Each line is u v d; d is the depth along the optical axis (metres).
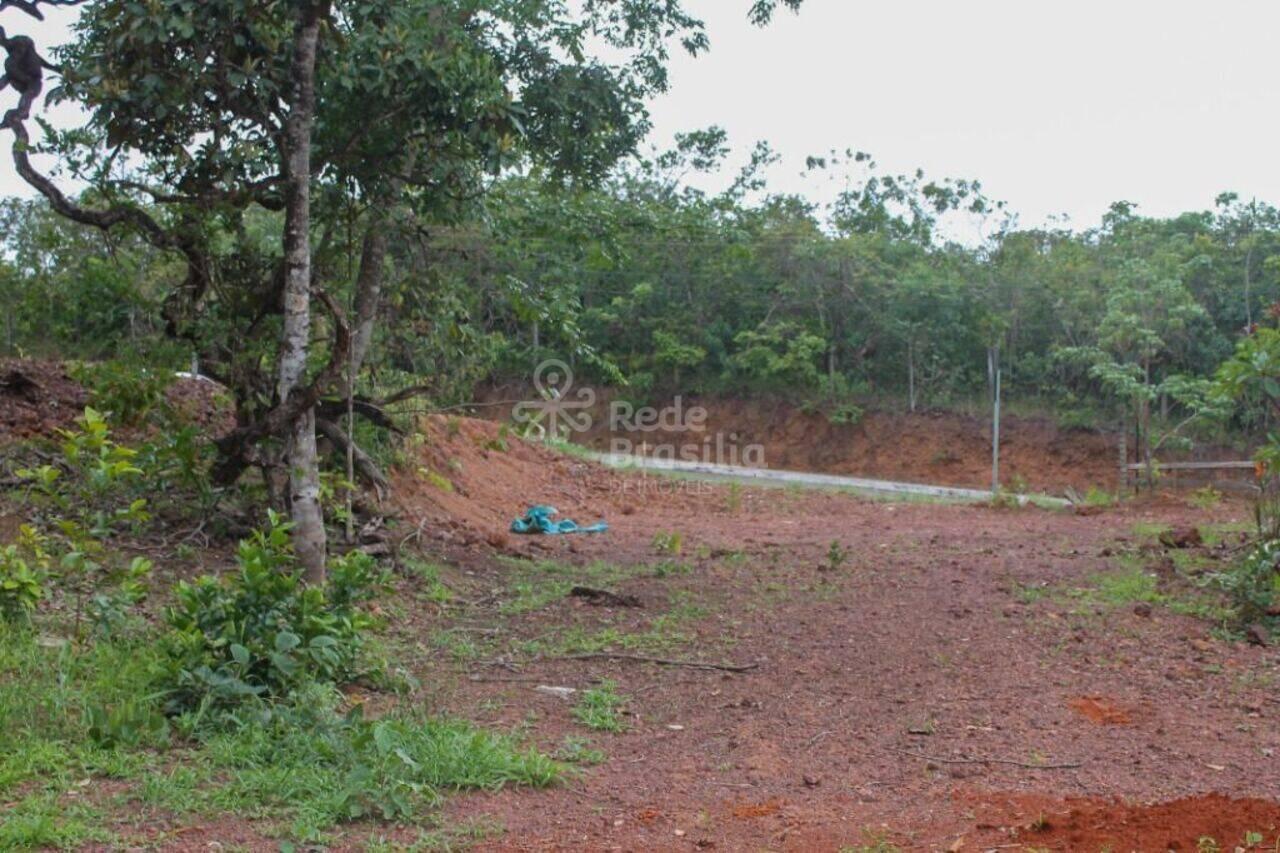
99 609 7.23
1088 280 32.69
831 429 34.59
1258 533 11.24
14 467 9.57
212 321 9.38
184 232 9.16
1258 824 5.29
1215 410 25.50
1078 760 6.50
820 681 8.04
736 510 18.56
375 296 9.94
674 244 34.75
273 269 9.66
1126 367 27.19
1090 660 8.59
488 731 6.63
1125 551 12.89
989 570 11.84
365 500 11.81
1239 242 32.72
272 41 8.65
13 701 5.94
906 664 8.45
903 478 32.72
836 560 12.24
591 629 9.27
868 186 39.84
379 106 9.23
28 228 15.45
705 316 37.00
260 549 6.89
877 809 5.71
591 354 11.54
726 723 7.14
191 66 8.43
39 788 5.21
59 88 8.64
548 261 12.60
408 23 9.25
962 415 33.47
